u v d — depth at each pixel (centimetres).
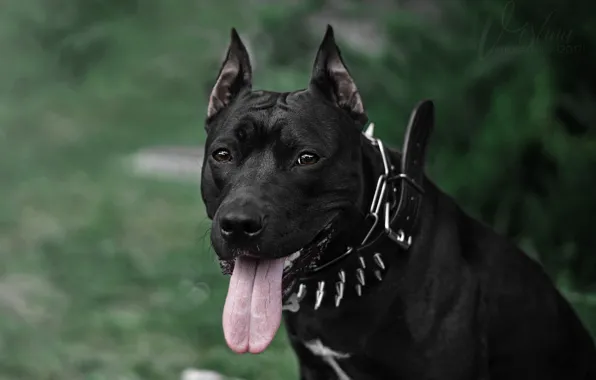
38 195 1164
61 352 596
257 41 805
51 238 912
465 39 680
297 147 325
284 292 322
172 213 1037
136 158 1392
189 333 629
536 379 395
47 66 1538
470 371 351
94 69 1427
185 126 1499
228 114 344
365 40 771
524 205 650
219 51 1211
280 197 318
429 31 678
